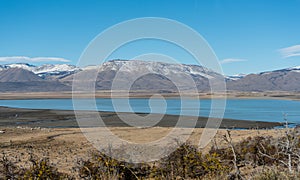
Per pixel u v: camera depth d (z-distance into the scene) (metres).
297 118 49.12
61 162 15.55
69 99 133.12
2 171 9.03
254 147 9.40
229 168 7.67
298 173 5.34
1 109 70.50
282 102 102.06
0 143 23.75
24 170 9.41
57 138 26.28
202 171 8.29
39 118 51.69
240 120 45.72
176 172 8.45
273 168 5.78
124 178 8.63
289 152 5.71
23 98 146.12
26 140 25.27
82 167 9.40
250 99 124.62
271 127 38.34
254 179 5.74
